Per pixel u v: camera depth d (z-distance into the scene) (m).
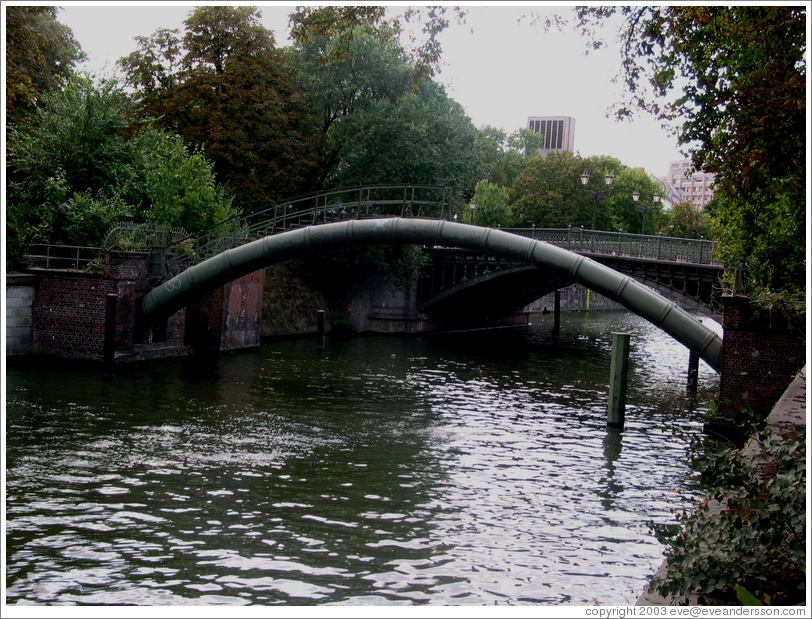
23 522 12.85
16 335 26.94
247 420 20.98
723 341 19.88
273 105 39.66
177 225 31.69
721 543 7.01
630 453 19.34
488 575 11.48
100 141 33.16
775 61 12.59
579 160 72.88
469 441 19.98
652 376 34.72
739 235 22.39
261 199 39.44
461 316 56.25
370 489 15.55
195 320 32.59
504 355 39.72
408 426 21.34
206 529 12.95
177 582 10.85
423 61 17.09
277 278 43.03
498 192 71.69
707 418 21.73
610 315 76.94
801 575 7.04
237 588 10.72
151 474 15.79
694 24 16.52
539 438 20.64
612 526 13.90
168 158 33.03
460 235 25.92
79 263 29.77
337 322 47.84
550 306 74.69
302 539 12.68
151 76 40.16
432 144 43.56
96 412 20.70
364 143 42.09
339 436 19.81
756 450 10.25
